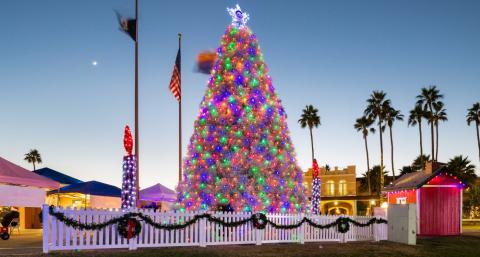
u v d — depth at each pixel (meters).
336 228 18.41
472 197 65.56
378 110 70.94
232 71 20.36
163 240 14.70
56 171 28.41
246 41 20.77
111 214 13.88
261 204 18.44
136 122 19.17
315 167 26.03
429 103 72.06
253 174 18.95
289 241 17.27
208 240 15.48
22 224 28.91
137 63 19.75
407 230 18.28
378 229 19.38
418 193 23.94
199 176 19.16
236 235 16.17
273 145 19.75
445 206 23.91
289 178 19.94
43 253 12.62
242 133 19.47
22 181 18.94
